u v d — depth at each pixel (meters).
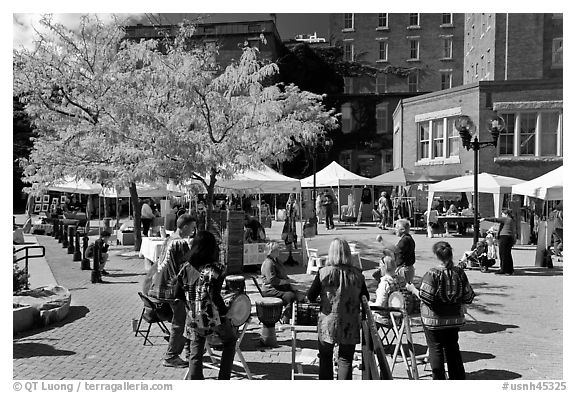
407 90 49.84
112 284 12.04
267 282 8.34
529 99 26.05
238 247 13.41
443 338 5.42
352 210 31.22
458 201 27.30
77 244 16.25
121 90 13.49
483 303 10.11
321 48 49.56
